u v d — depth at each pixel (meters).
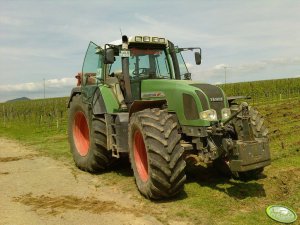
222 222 4.28
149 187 5.12
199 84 5.81
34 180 6.80
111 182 6.43
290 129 10.68
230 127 5.11
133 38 6.48
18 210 5.09
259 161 4.85
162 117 5.21
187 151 5.88
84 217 4.71
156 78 6.71
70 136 8.14
